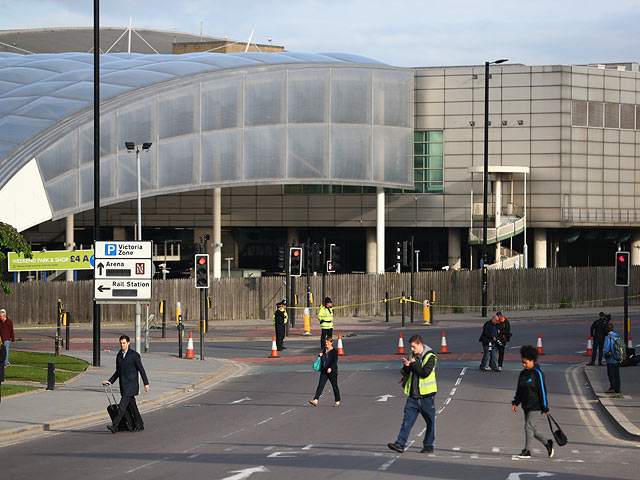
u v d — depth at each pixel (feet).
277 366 140.15
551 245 352.28
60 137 254.27
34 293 224.33
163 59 297.12
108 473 60.95
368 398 103.04
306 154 295.28
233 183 285.43
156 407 98.43
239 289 239.30
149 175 271.08
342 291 250.16
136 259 130.00
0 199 243.40
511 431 80.02
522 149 334.03
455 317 248.52
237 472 60.29
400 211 338.75
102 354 152.25
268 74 289.53
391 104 308.81
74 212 257.34
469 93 334.85
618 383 104.53
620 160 339.98
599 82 336.90
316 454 67.67
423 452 68.03
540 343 155.94
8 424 82.69
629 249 359.46
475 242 323.16
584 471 60.80
